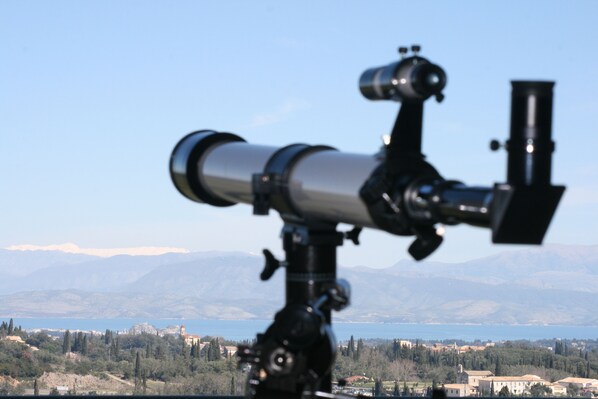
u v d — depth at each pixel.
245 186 4.63
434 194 3.56
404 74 3.90
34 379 79.94
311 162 4.26
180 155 5.14
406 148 3.85
